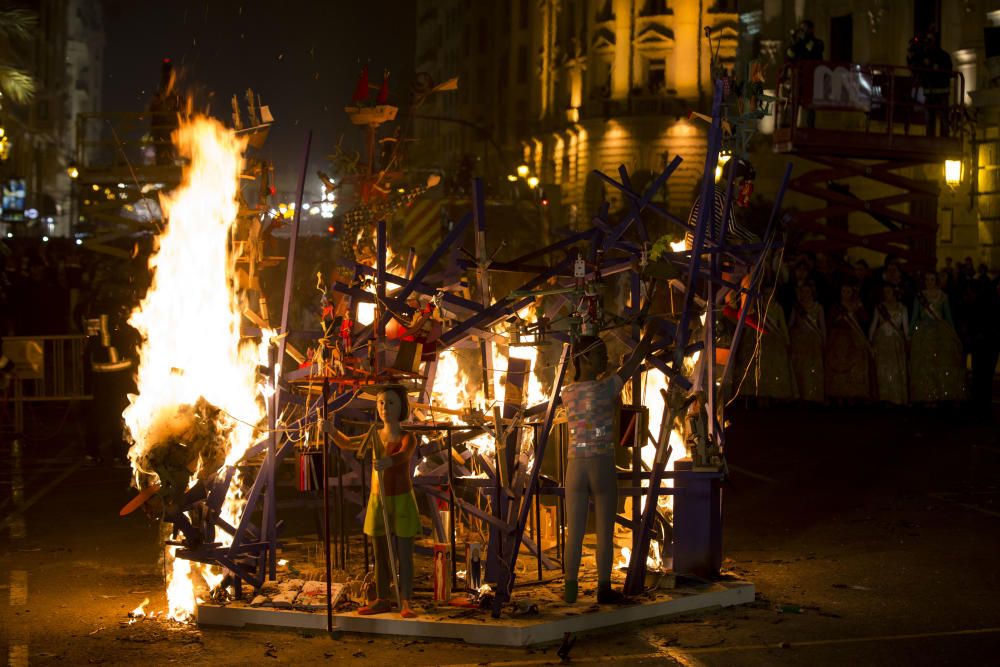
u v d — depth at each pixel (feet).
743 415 63.62
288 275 27.71
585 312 26.12
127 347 48.93
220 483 27.07
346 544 32.27
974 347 61.87
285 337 27.63
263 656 23.09
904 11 129.49
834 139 75.31
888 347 64.95
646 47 231.30
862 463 47.11
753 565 30.60
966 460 47.60
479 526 30.37
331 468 30.91
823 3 141.18
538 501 27.37
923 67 78.02
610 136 232.94
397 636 24.14
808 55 76.84
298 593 26.23
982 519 36.17
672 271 28.32
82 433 58.95
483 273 28.68
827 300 69.82
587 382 25.44
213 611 25.20
